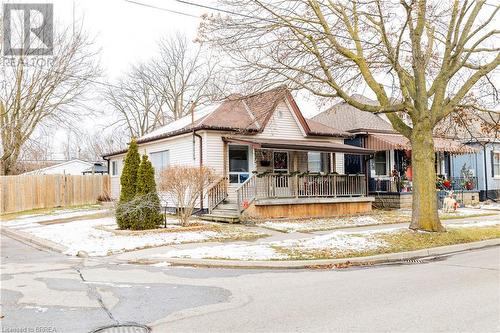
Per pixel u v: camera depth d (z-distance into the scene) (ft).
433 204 43.19
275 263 32.45
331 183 67.10
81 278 27.96
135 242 41.91
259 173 60.70
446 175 90.53
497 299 21.27
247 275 29.14
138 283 26.45
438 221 43.21
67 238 45.65
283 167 71.72
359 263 33.83
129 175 50.72
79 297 22.95
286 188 64.39
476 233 45.27
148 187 50.29
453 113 55.62
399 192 76.28
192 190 52.95
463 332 16.52
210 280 27.40
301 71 42.42
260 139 65.21
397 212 70.49
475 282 25.41
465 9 41.50
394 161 82.94
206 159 63.16
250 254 35.35
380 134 81.00
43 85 100.17
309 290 24.22
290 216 62.44
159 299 22.50
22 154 162.71
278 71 43.37
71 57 102.47
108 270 30.86
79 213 75.87
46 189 89.92
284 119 71.15
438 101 42.68
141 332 17.40
